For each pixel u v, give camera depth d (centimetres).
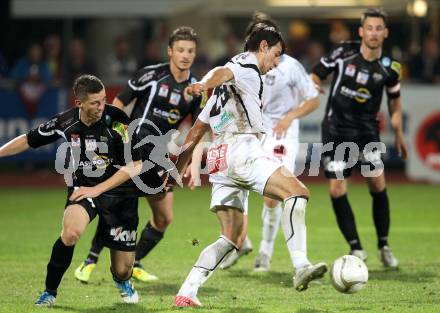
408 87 6719
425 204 5203
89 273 2953
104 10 7194
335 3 7225
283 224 2391
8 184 6362
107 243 2522
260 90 2444
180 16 7450
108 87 6731
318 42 7500
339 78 3384
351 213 3359
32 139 2523
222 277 3102
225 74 2358
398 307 2514
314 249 3672
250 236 4084
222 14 7312
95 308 2492
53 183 6425
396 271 3209
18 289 2827
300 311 2444
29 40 7931
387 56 3381
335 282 2369
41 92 6725
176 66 3031
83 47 7250
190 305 2494
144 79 3062
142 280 3022
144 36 7725
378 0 7200
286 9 7256
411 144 6391
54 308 2488
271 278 3080
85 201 2486
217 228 4256
